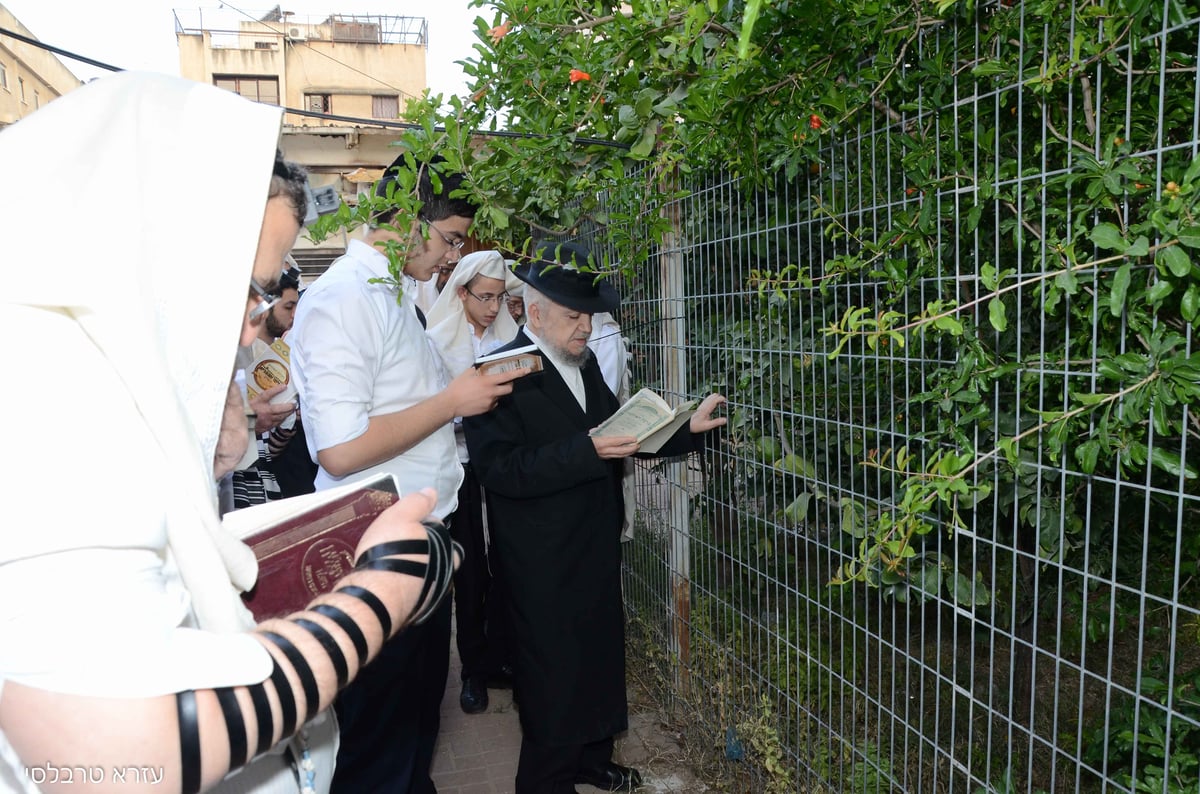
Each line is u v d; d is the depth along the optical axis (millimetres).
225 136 984
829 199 2240
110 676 707
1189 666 2410
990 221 1723
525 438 2898
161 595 799
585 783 3184
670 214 3152
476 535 3906
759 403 2764
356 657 875
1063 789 2480
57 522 714
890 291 1851
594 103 2324
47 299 771
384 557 961
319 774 1185
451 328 3959
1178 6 1195
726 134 2096
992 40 1579
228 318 975
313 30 30219
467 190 2400
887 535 1651
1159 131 1209
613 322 3916
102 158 873
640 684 3961
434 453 2574
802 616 3146
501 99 2455
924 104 1722
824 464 2688
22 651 696
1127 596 2338
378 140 16141
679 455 2994
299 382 2355
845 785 2467
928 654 3232
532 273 2877
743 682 2957
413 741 2480
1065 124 1579
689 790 3137
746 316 2857
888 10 1638
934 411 1900
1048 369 1517
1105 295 1411
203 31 29094
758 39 1761
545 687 2781
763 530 2980
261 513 1200
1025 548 2557
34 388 748
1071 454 1653
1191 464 1701
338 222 2301
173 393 853
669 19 1875
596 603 2834
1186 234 1104
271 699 789
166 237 930
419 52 30953
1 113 21344
